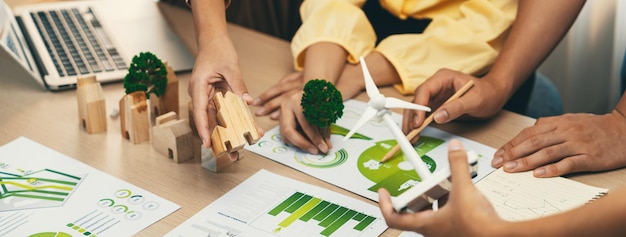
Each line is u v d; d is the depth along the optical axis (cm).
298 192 93
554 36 115
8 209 89
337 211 89
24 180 95
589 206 63
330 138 105
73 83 118
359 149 103
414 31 141
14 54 116
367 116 74
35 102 115
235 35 141
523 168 97
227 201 91
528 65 114
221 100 91
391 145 104
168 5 150
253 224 86
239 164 99
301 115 102
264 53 134
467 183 65
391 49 122
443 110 102
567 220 63
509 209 89
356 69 121
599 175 97
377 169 98
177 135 98
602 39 181
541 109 152
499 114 113
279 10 177
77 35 131
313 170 98
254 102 115
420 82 119
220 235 84
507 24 122
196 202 91
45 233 85
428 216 68
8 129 107
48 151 102
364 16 128
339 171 98
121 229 86
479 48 121
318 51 121
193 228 86
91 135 106
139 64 104
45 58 124
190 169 98
